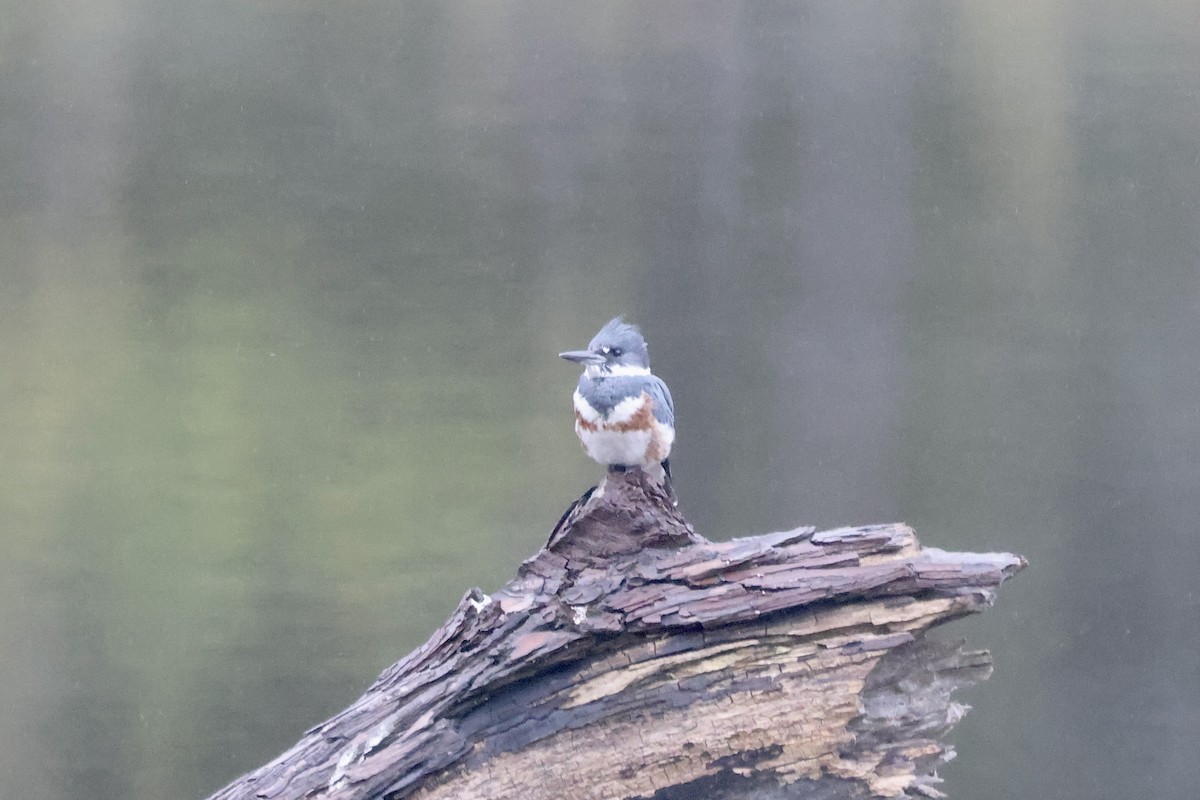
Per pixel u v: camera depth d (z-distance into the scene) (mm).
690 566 4570
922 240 14617
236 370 12859
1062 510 12062
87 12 14828
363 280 14180
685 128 15094
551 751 4527
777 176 14977
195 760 9070
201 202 14758
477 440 12273
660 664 4559
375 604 10422
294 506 11445
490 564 10820
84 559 10727
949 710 4742
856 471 12633
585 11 15172
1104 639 11109
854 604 4613
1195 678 10664
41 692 9680
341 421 12539
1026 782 9844
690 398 13367
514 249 14539
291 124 14992
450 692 4457
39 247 14406
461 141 15016
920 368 13586
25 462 11773
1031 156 14906
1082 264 14359
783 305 14203
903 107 15133
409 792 4438
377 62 15062
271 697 9625
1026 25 15023
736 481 12672
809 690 4609
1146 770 9906
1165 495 12227
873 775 4691
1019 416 12945
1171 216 14531
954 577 4598
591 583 4551
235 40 15016
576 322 13867
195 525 11180
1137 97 14961
